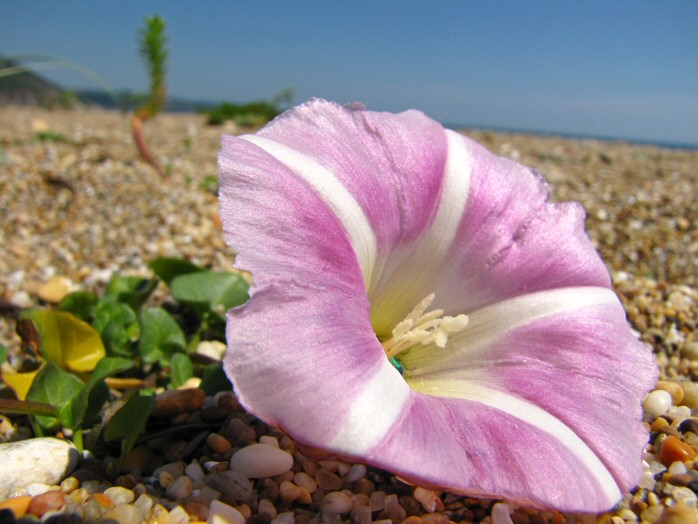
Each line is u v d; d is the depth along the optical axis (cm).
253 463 8
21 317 10
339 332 7
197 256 18
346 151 8
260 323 6
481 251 9
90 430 9
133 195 24
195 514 7
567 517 7
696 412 10
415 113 9
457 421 7
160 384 11
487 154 10
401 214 8
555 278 9
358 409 6
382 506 7
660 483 8
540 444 7
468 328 9
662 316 14
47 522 6
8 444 8
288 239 7
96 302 12
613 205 26
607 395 8
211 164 31
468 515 7
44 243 19
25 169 25
